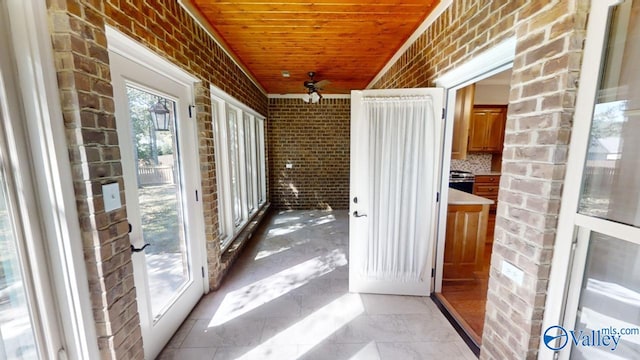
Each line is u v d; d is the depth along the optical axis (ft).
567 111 3.56
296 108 17.90
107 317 3.87
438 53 6.79
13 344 3.38
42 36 3.19
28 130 3.28
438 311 7.18
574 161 3.60
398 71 9.78
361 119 7.25
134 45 4.73
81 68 3.44
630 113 3.26
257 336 6.22
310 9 6.94
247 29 8.14
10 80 3.16
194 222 7.32
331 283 8.70
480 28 5.14
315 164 18.39
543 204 3.84
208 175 7.68
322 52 10.14
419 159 7.21
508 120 4.49
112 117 4.00
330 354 5.69
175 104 6.49
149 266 5.61
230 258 9.50
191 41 6.68
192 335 6.24
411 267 7.75
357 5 6.76
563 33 3.47
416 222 7.54
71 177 3.51
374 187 7.46
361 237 7.81
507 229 4.57
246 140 13.80
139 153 5.30
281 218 16.63
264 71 12.74
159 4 5.31
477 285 8.61
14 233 3.29
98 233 3.69
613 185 3.39
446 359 5.57
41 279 3.52
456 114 9.86
